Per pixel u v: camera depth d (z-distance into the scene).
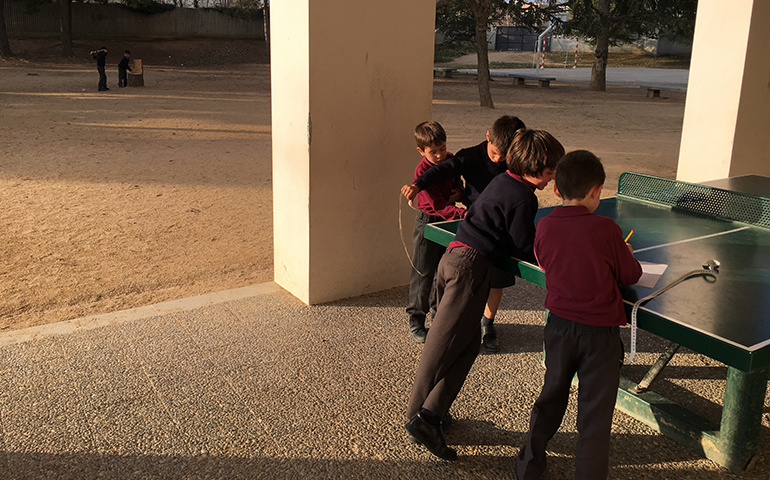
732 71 5.93
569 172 2.43
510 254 2.84
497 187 2.79
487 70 20.08
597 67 28.38
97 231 6.95
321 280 4.82
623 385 3.46
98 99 19.22
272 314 4.61
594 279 2.35
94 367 3.73
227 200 8.42
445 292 2.85
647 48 49.41
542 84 29.38
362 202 4.88
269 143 12.93
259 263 6.11
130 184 9.12
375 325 4.43
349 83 4.57
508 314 4.70
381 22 4.62
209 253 6.38
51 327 4.30
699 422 3.07
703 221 3.79
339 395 3.48
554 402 2.60
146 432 3.09
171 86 23.89
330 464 2.89
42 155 10.93
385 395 3.49
